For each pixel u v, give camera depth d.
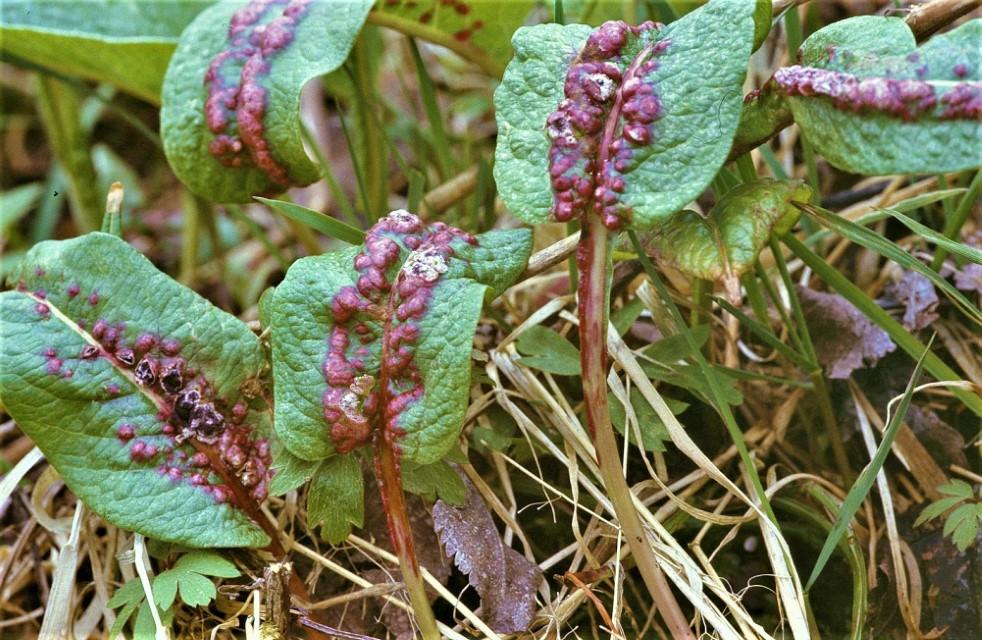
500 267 0.46
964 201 0.50
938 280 0.47
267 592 0.47
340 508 0.47
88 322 0.47
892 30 0.44
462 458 0.48
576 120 0.45
